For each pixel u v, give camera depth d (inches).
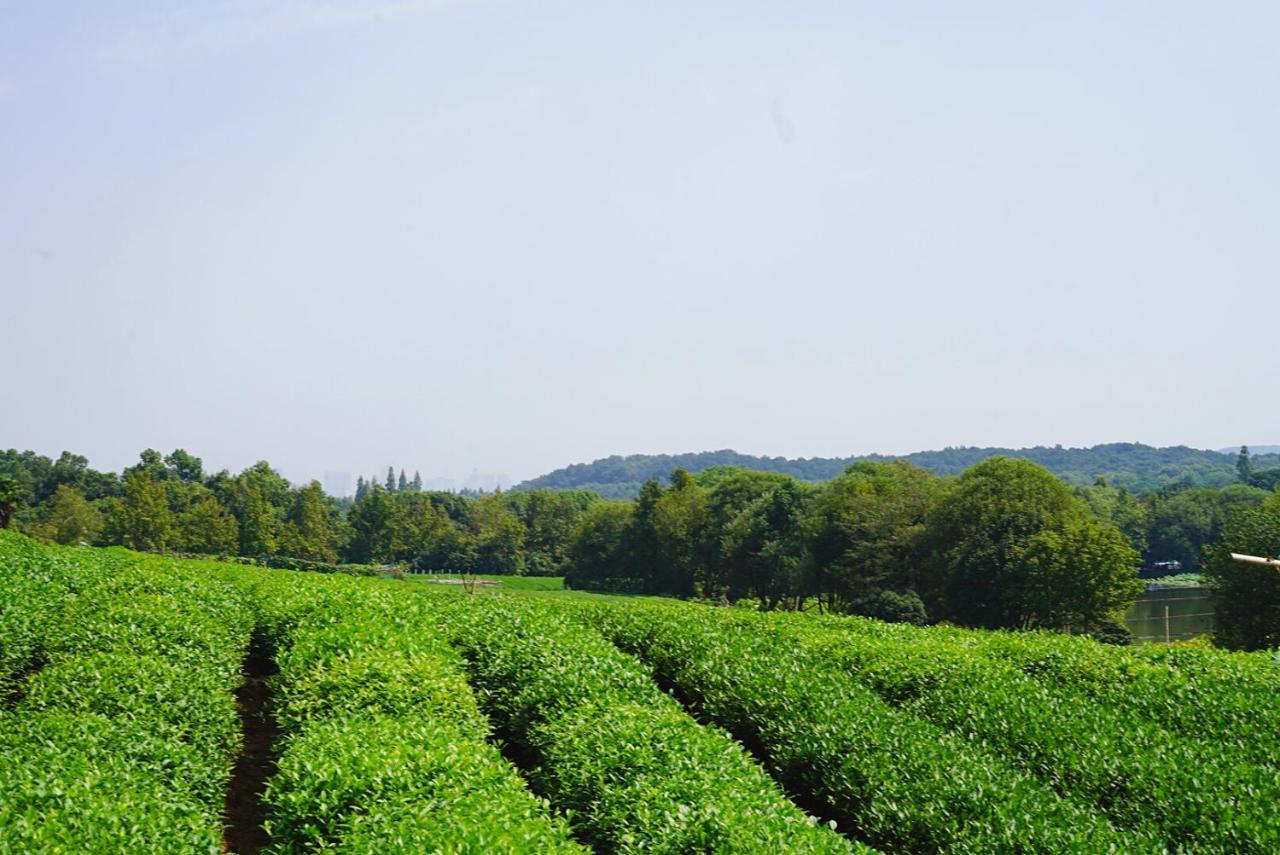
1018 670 868.6
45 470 5890.8
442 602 1224.2
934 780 572.1
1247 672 879.1
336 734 505.0
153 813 394.6
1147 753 633.6
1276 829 516.7
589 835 521.7
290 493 5620.1
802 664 882.8
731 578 3378.4
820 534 2797.7
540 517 5600.4
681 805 455.5
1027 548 2169.0
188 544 4394.7
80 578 1239.5
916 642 1031.0
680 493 3821.4
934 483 2760.8
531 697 713.6
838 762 644.7
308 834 414.3
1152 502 4434.1
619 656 852.0
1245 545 1930.4
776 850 410.0
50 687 589.6
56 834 354.0
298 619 896.3
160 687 607.5
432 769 455.8
